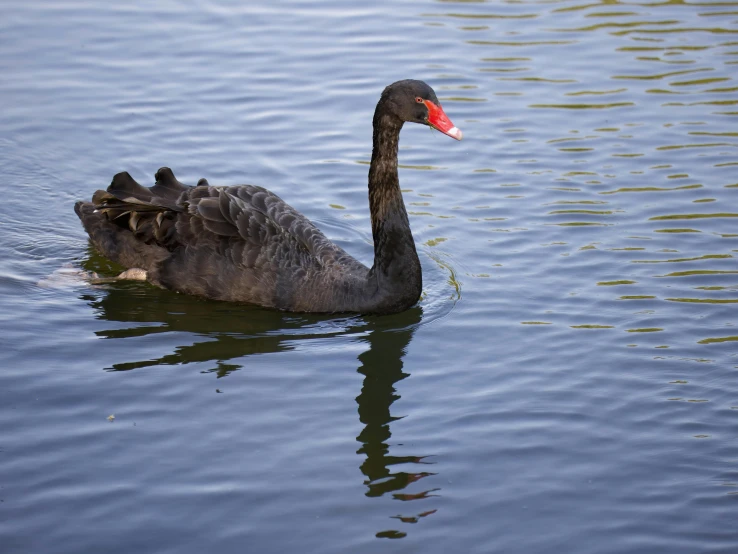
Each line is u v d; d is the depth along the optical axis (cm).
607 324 1162
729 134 1645
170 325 1164
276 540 812
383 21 2078
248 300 1216
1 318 1152
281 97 1780
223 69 1869
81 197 1473
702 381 1046
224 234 1208
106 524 825
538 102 1766
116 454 920
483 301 1227
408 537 820
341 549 804
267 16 2095
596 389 1038
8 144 1599
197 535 815
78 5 2108
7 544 798
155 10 2103
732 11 2117
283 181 1534
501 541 818
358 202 1492
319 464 915
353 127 1695
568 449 942
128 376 1051
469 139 1659
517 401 1020
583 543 816
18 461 902
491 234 1387
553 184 1516
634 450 939
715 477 900
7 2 2100
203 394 1024
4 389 1015
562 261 1311
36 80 1798
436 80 1831
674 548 812
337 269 1220
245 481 887
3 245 1330
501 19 2092
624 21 2078
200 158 1587
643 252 1323
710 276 1259
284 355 1110
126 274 1257
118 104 1738
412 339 1150
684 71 1862
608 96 1783
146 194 1255
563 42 1986
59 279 1252
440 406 1015
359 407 1010
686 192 1478
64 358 1080
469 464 920
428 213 1446
